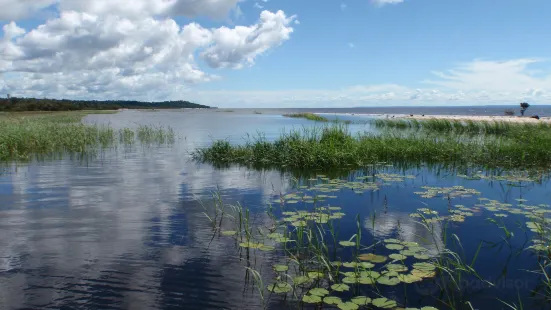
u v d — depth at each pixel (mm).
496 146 12188
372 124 31406
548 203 6547
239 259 4145
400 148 12391
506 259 4172
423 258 4098
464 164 11016
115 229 5105
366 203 6527
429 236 4891
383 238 4816
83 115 47406
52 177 8805
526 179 8648
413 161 11562
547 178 8828
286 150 11555
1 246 4449
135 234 4918
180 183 8242
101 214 5805
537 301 3271
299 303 3225
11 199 6680
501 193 7312
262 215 5816
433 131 20953
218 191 7445
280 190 7578
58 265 3936
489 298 3334
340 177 9047
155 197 6930
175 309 3090
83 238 4742
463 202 6590
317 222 5426
